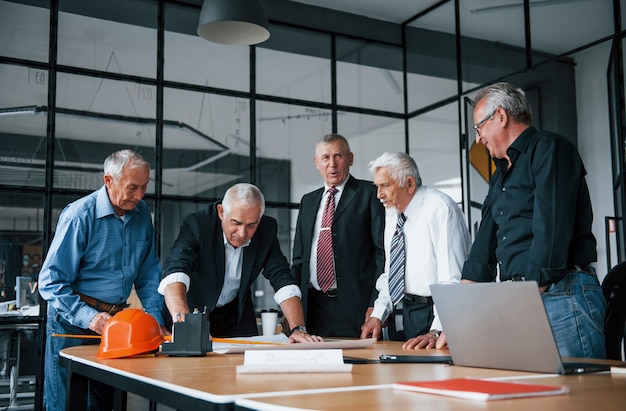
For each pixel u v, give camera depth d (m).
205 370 1.45
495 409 0.87
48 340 2.68
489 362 1.44
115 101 4.99
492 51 5.49
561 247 1.88
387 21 6.20
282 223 5.44
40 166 4.73
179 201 5.10
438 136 5.84
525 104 2.12
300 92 5.67
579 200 1.99
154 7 5.19
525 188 2.05
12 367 4.54
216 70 5.35
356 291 3.38
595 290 1.96
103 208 2.72
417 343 2.06
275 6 5.65
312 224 3.49
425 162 5.96
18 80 4.71
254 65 5.49
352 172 5.83
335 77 5.85
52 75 4.80
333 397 1.00
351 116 5.88
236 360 1.71
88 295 2.73
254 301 5.09
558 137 1.99
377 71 6.07
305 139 5.64
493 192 2.20
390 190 2.72
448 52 5.84
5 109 4.66
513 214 2.09
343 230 3.41
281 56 5.63
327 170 3.46
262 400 0.97
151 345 1.84
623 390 1.06
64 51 4.88
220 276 2.66
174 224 5.07
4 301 4.55
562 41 5.02
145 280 2.95
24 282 4.61
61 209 4.77
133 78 5.06
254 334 2.85
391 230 2.89
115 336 1.81
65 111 4.83
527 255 2.05
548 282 1.88
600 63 4.79
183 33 5.27
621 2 4.60
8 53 4.70
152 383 1.27
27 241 4.65
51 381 2.61
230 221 2.54
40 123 4.75
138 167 2.69
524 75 5.25
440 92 5.86
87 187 4.85
